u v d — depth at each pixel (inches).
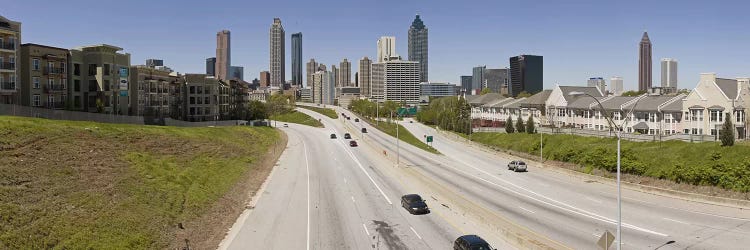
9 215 1318.9
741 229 1525.6
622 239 1466.5
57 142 2096.5
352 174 2886.3
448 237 1553.9
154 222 1577.3
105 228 1432.1
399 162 3395.7
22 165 1729.8
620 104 3976.4
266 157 3553.2
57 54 3499.0
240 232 1632.6
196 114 5570.9
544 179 2615.7
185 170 2333.9
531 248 1362.0
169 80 5049.2
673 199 1983.3
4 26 3038.9
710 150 2426.2
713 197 1863.9
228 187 2285.9
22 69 3267.7
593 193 2182.6
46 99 3398.1
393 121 7539.4
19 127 2078.0
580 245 1421.0
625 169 2475.4
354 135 5733.3
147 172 2097.7
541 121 5009.8
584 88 4840.1
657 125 3577.8
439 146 4503.0
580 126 4419.3
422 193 2269.9
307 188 2410.2
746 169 1946.4
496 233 1561.3
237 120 6240.2
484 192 2262.6
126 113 3991.1
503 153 3718.0
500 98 6668.3
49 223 1355.8
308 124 7416.3
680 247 1379.2
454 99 7057.1
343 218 1812.3
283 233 1621.6
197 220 1721.2
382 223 1733.5
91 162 2007.9
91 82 3745.1
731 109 3073.3
